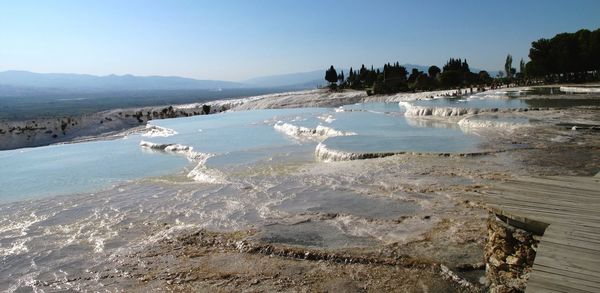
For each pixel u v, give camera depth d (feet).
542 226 13.99
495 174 32.81
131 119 138.51
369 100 152.35
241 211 28.55
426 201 27.53
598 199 15.94
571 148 40.50
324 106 151.74
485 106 78.89
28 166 57.06
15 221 30.27
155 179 42.86
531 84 162.40
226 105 181.47
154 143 68.64
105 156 62.80
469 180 31.68
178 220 27.81
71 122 126.52
